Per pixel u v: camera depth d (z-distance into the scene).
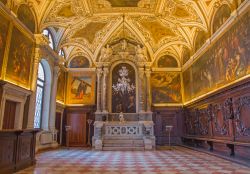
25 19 11.76
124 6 15.14
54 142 15.86
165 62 19.83
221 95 11.43
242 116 9.40
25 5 11.66
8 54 9.95
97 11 15.53
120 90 18.61
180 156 11.21
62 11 14.24
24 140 7.76
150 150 14.65
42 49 13.57
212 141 12.64
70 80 19.50
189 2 13.24
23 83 11.53
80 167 8.08
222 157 10.08
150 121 17.27
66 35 16.86
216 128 12.21
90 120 18.09
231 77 10.56
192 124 16.72
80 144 18.41
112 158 10.65
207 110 13.55
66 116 18.89
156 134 18.94
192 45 16.73
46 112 15.00
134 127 17.11
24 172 7.04
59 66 17.00
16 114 11.14
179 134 18.95
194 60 16.42
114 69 19.06
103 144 15.77
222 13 11.77
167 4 14.17
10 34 10.10
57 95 17.38
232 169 7.45
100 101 17.95
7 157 6.53
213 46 12.84
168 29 17.14
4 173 6.32
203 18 13.57
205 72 14.14
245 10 9.27
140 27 17.64
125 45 18.77
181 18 14.95
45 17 13.50
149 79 18.50
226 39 11.12
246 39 9.19
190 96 17.45
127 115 17.97
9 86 9.73
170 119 19.27
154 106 19.33
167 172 7.03
